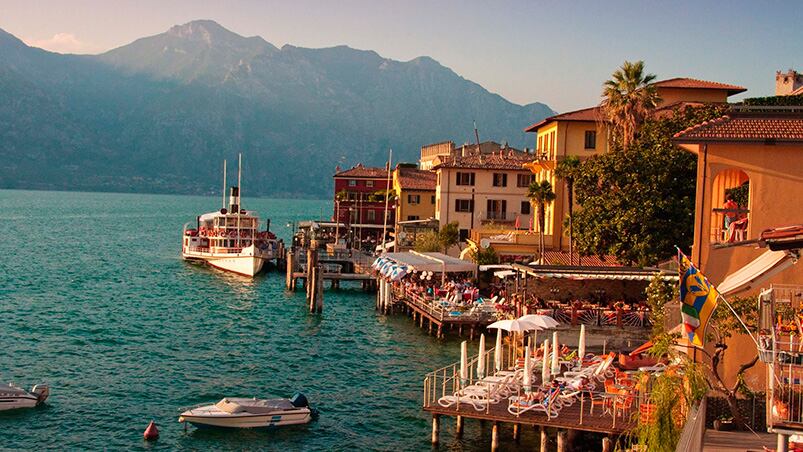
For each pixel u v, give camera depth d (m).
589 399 36.25
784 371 21.83
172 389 45.44
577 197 57.38
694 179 52.06
